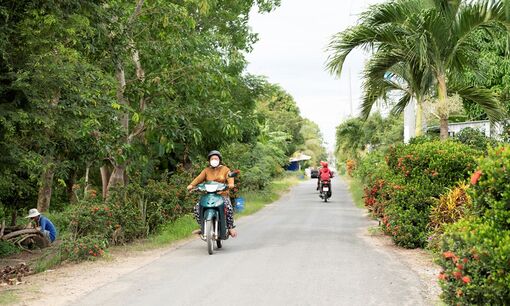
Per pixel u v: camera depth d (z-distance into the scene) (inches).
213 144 832.9
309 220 645.3
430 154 415.2
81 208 424.5
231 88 816.9
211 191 404.8
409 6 509.7
